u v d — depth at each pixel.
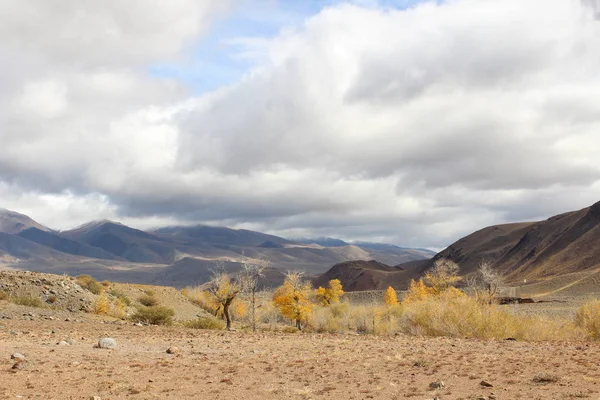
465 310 26.47
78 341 18.88
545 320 29.09
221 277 42.78
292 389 10.27
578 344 19.31
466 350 16.84
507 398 9.20
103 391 10.18
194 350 16.95
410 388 10.34
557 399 9.02
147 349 17.16
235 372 12.43
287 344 19.27
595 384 10.20
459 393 9.76
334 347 18.05
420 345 18.78
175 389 10.43
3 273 42.66
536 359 14.10
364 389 10.29
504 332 25.41
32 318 31.09
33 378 11.35
